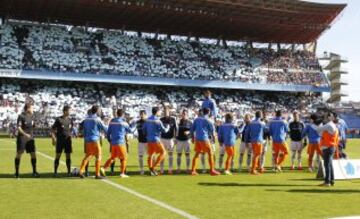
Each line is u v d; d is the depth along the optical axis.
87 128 14.30
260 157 17.28
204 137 15.88
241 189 12.56
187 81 49.84
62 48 47.47
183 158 22.66
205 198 11.00
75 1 44.22
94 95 46.28
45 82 45.06
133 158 22.11
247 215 9.12
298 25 55.59
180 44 55.69
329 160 13.46
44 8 45.88
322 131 13.59
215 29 55.28
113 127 14.69
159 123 15.45
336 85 73.12
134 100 47.47
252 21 52.94
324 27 57.16
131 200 10.57
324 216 9.09
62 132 14.69
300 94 57.56
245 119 17.45
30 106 14.24
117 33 53.25
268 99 55.12
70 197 10.81
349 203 10.55
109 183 13.26
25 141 14.00
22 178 13.95
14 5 44.75
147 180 14.17
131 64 49.44
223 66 54.38
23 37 46.78
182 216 8.95
